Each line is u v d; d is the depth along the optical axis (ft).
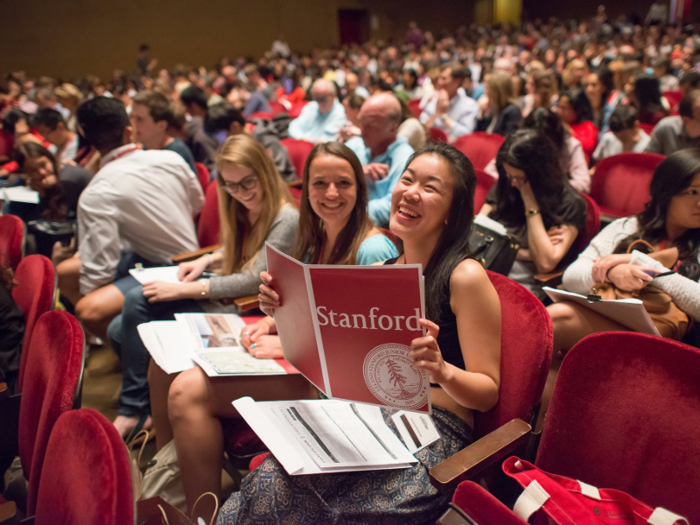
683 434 3.35
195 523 4.79
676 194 5.73
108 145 7.84
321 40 61.67
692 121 10.91
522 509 3.25
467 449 3.73
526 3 77.15
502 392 4.31
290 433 4.18
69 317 4.25
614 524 3.19
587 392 3.77
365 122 9.32
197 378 5.20
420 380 3.80
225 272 7.25
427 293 4.38
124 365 7.11
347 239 5.92
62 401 3.64
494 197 8.43
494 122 15.33
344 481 4.00
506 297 4.49
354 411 4.57
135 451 7.04
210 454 5.22
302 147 13.06
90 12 47.83
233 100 25.86
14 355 5.56
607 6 69.62
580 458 3.83
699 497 3.27
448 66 16.85
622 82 19.01
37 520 3.35
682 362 3.37
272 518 3.93
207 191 8.94
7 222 7.58
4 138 17.43
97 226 7.59
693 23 54.34
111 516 2.60
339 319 3.83
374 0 64.28
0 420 4.77
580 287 6.36
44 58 46.68
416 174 4.35
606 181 10.48
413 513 3.92
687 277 5.75
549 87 14.79
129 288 7.80
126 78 32.42
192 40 53.47
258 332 5.84
